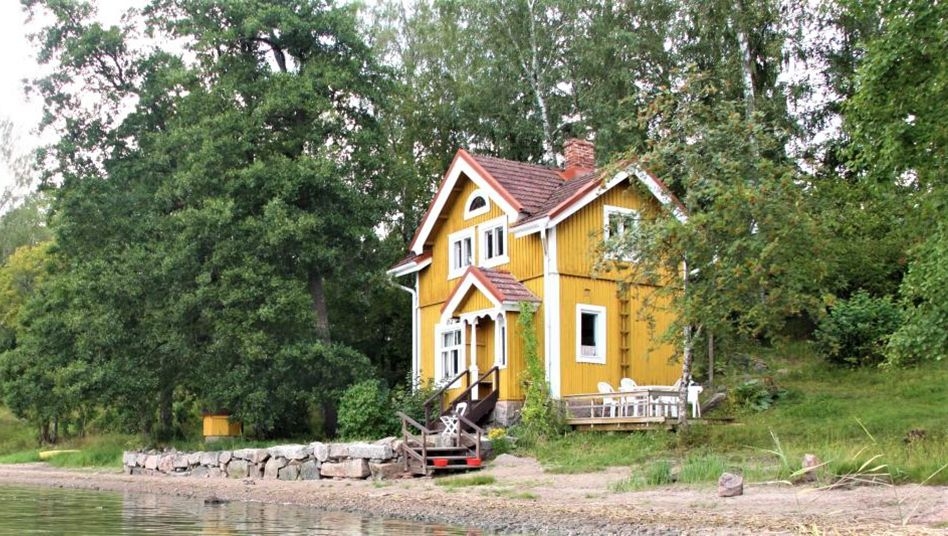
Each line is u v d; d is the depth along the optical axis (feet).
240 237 102.01
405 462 72.69
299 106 104.83
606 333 91.45
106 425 125.49
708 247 67.92
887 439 63.98
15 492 73.00
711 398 85.76
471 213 99.45
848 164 60.39
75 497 67.36
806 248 68.74
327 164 103.60
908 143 54.60
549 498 54.60
